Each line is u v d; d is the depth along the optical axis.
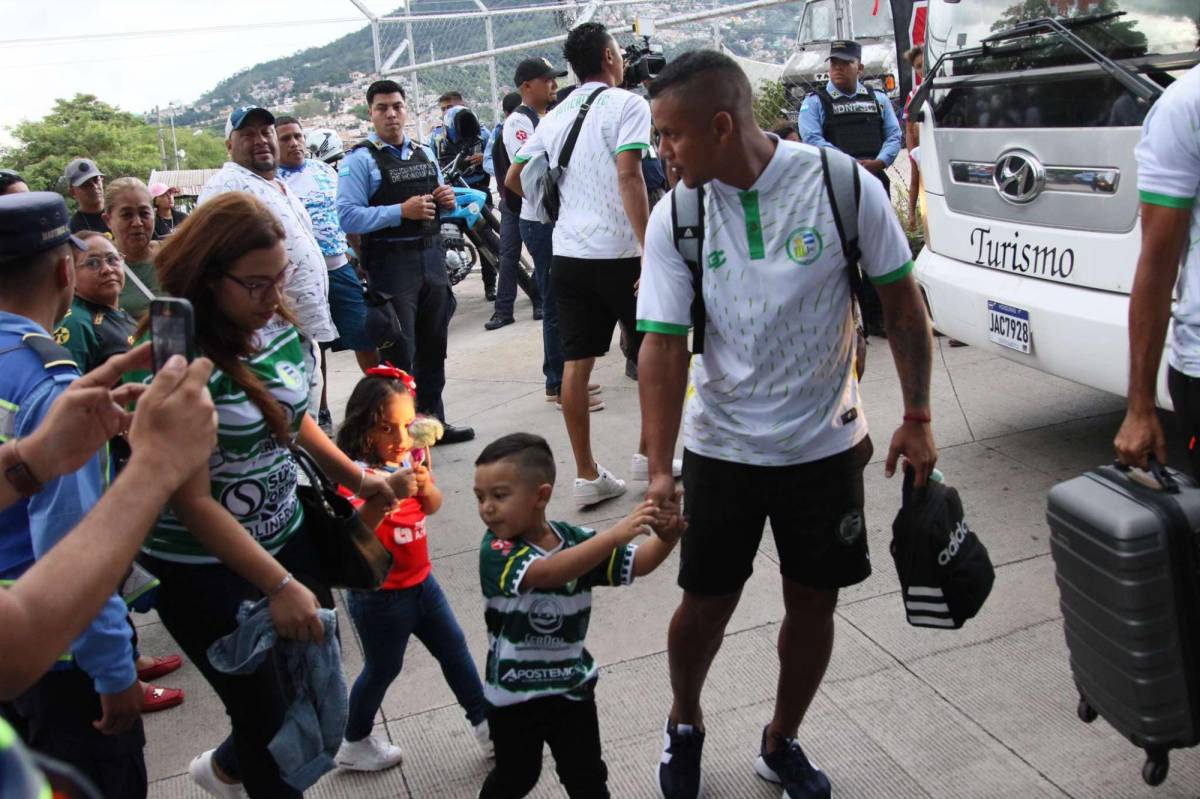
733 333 2.50
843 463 2.59
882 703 3.22
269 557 2.19
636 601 3.96
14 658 1.22
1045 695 3.18
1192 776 2.77
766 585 4.00
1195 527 2.33
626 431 5.76
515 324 9.00
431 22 14.61
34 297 2.10
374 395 3.00
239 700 2.35
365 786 3.08
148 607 2.44
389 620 2.95
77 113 76.25
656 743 3.14
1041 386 5.70
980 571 2.63
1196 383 2.54
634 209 4.38
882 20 16.22
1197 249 2.49
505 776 2.56
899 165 11.28
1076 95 4.01
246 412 2.23
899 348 2.57
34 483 1.67
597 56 4.67
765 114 12.48
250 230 2.15
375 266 5.62
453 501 5.10
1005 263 4.51
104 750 2.27
